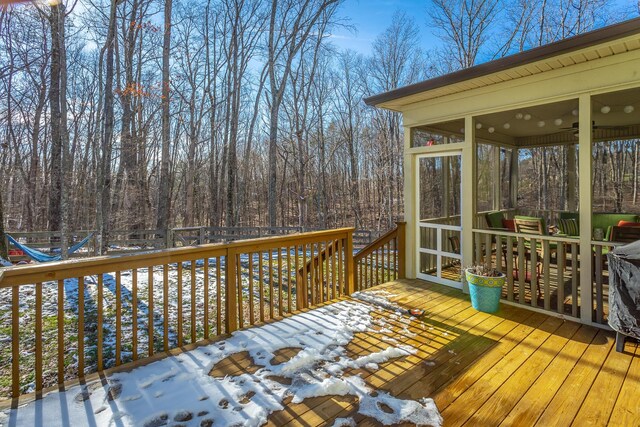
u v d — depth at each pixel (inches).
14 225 648.4
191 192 602.9
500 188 267.6
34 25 444.8
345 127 772.0
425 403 81.2
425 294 171.2
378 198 771.4
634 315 102.6
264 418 75.7
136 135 539.8
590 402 81.6
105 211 361.7
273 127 535.8
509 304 156.3
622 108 186.9
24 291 216.2
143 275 268.5
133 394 85.1
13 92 566.3
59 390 87.0
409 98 183.5
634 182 433.1
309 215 778.2
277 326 130.0
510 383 90.1
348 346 112.6
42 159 634.2
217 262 123.0
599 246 128.2
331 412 78.0
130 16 443.2
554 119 209.2
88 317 168.9
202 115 629.3
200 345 114.0
